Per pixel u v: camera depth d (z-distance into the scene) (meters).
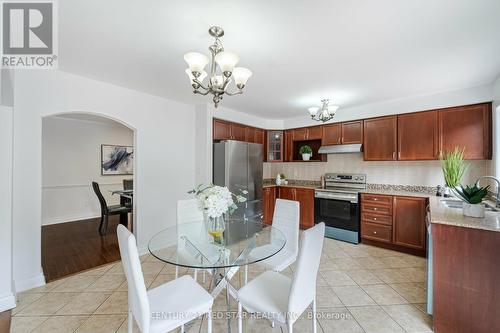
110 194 5.89
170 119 3.65
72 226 4.76
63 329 1.79
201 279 2.58
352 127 4.03
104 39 1.88
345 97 3.43
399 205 3.39
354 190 3.99
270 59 2.21
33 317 1.92
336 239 3.96
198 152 3.94
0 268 1.99
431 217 1.85
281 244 1.96
